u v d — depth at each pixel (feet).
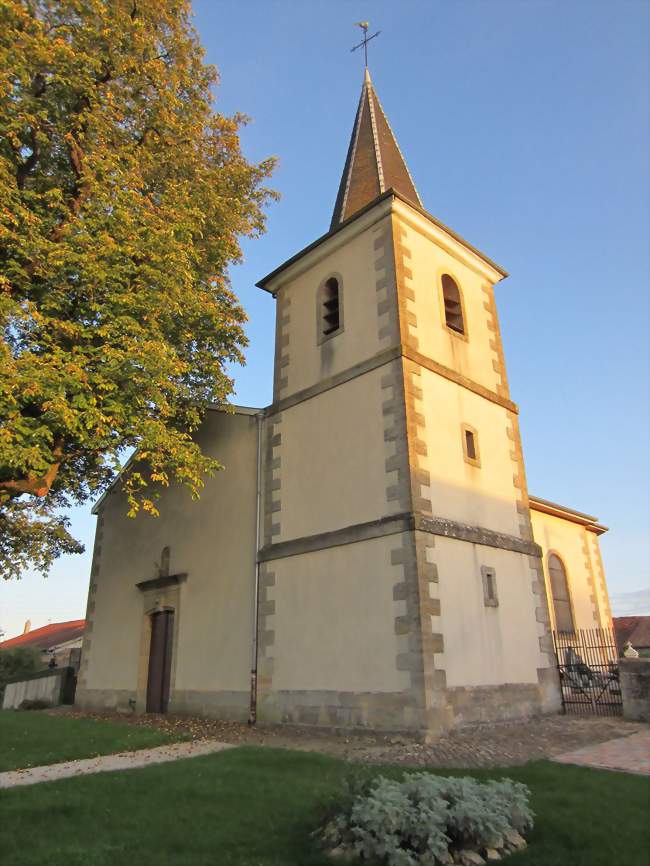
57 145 42.32
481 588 41.39
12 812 19.93
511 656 41.86
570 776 23.21
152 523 61.11
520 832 17.37
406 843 15.92
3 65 35.32
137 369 35.96
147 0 44.52
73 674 69.92
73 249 36.68
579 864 15.37
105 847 16.92
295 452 47.98
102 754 31.65
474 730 36.42
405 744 32.78
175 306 38.86
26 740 35.53
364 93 65.41
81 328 36.01
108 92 41.04
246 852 16.61
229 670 47.16
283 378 51.96
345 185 59.62
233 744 34.24
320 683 39.96
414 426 41.32
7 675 107.34
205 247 46.52
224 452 54.75
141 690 55.26
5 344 32.63
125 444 38.99
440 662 35.99
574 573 72.95
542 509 70.74
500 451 48.83
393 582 37.81
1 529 56.80
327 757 27.84
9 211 36.04
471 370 49.60
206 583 52.21
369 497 41.37
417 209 48.88
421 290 47.75
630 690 39.96
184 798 21.16
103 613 63.72
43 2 39.83
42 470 34.24
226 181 49.57
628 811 18.78
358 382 44.93
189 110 47.70
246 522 50.19
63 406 31.81
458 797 16.94
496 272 56.75
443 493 41.52
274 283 56.54
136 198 39.14
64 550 61.41
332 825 17.03
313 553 43.39
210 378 46.70
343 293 49.52
